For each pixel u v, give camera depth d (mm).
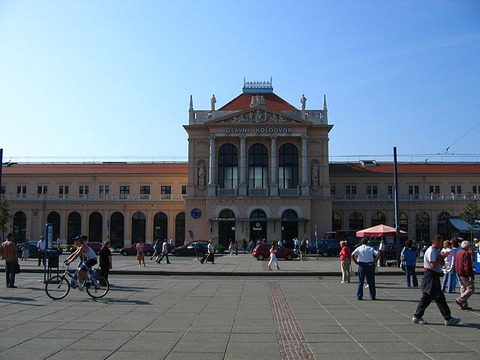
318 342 11094
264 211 73062
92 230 84375
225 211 73375
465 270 15508
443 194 86500
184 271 32188
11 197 87250
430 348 10461
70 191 87000
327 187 75062
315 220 74500
